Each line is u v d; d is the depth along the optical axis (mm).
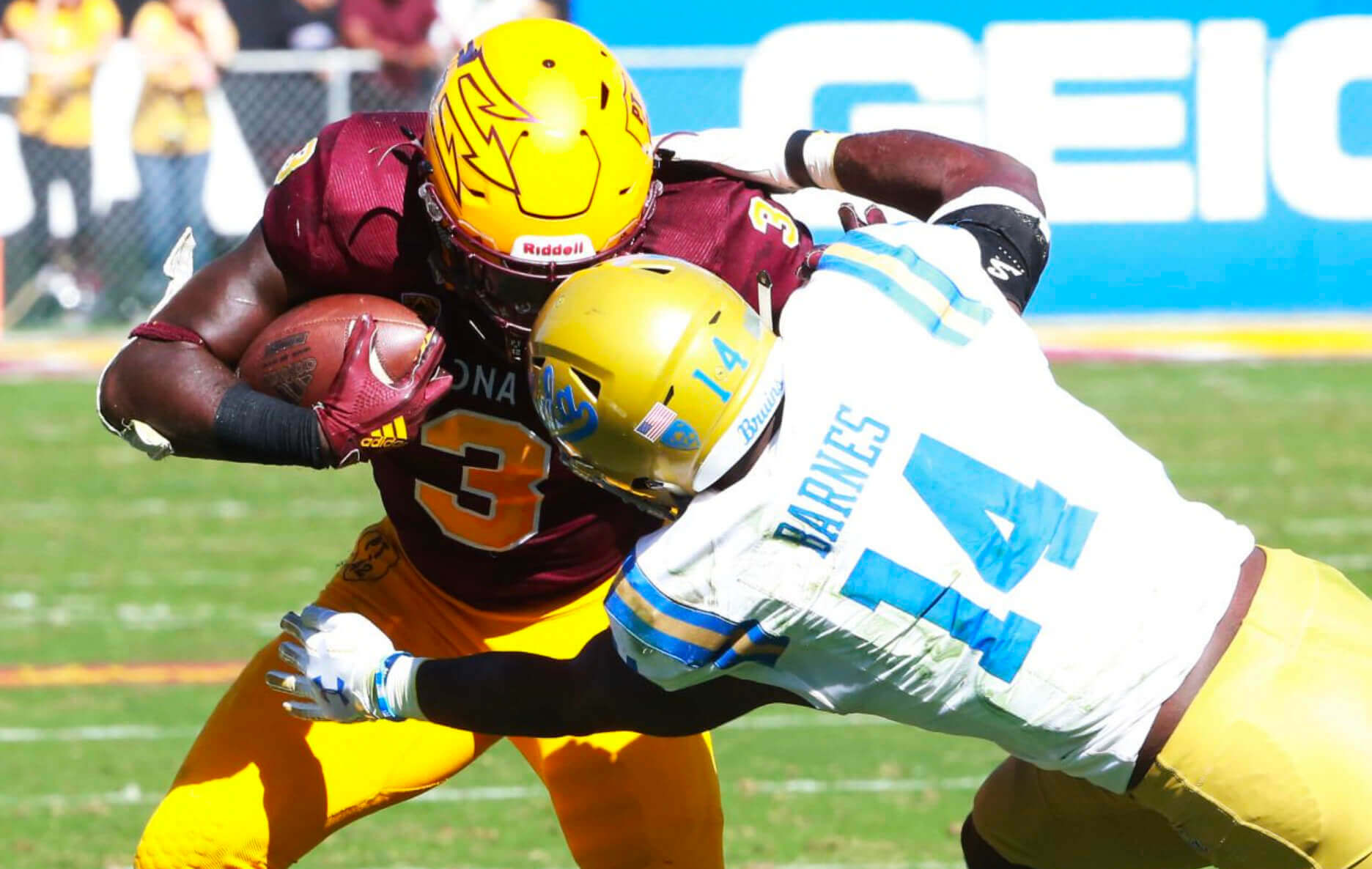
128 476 31562
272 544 27078
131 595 24250
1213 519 9656
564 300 8961
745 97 43094
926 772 18188
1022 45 43438
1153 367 40156
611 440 8906
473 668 9930
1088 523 9125
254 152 41250
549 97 9820
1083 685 9133
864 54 43219
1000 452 9055
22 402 36750
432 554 11531
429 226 10375
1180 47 43750
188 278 10812
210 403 10188
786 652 9180
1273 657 9227
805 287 9469
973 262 9523
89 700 20109
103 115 40719
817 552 8859
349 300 10484
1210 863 9734
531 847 16000
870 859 15469
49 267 41812
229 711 11156
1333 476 30609
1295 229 44625
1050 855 10922
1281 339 42781
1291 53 43875
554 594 11617
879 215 11039
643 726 9656
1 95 40656
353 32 40969
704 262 10680
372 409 10172
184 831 10805
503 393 10789
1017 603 9023
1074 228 44500
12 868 15156
